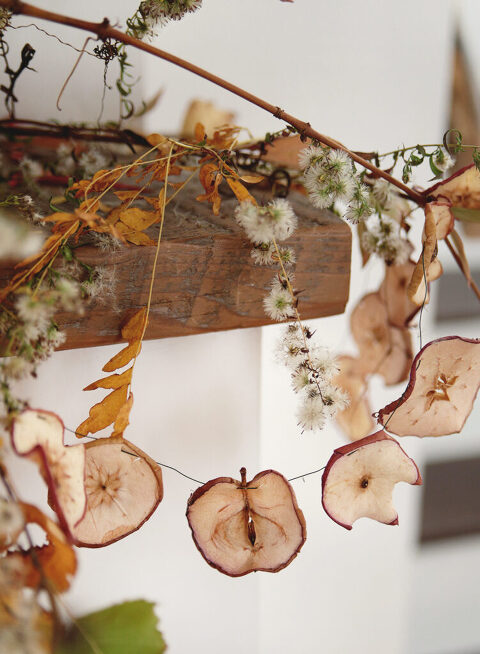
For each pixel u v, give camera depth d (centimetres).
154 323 59
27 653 48
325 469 54
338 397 57
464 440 125
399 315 73
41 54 70
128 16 71
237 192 56
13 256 54
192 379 72
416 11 81
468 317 116
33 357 52
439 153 61
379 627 102
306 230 60
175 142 57
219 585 79
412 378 55
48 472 48
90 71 71
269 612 93
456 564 128
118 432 56
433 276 61
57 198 62
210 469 75
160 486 56
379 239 68
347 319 86
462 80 101
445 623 128
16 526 48
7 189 63
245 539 55
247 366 74
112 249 56
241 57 75
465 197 61
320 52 78
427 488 125
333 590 96
